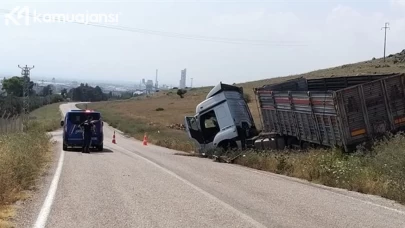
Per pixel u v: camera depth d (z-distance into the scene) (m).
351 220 9.21
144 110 97.38
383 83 18.67
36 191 11.62
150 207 9.89
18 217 8.66
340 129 18.47
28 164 13.86
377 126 18.53
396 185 12.55
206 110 26.67
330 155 17.61
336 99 18.44
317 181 15.91
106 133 61.38
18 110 80.06
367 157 16.48
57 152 25.00
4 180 10.77
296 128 22.55
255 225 8.41
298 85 26.23
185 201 10.70
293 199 11.59
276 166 19.11
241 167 20.70
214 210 9.72
